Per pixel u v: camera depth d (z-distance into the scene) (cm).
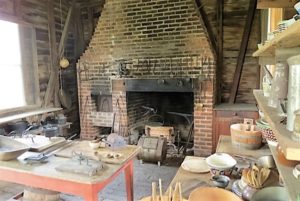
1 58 367
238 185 145
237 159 187
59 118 430
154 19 409
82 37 507
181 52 399
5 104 378
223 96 441
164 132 401
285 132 76
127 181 221
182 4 390
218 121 384
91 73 458
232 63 429
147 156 365
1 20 355
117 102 441
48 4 441
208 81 383
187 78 387
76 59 510
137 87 417
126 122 440
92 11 500
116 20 432
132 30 423
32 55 417
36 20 420
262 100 141
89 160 187
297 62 78
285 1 155
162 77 409
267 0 158
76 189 162
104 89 451
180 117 462
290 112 79
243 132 206
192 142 448
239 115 374
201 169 179
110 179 172
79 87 471
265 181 138
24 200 219
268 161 166
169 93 464
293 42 91
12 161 189
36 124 386
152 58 415
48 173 168
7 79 379
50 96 450
